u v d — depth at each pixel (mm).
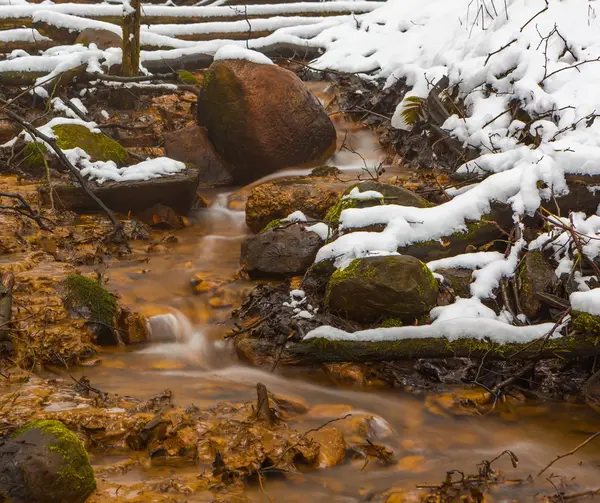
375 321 5426
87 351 5359
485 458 4324
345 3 12977
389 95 10297
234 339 5555
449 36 10461
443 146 8578
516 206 6184
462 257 5949
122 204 7652
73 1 14102
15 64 9625
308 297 5762
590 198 6305
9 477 3428
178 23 12391
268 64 8977
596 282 5469
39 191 7516
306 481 4012
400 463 4254
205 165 8953
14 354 5113
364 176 8484
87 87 10008
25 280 5754
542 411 4852
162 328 5758
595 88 7672
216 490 3789
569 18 8766
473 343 4945
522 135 7676
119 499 3602
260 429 4266
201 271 6609
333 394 4984
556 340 4891
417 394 4988
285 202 7223
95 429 4176
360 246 5836
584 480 4102
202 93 8961
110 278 6395
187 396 4812
